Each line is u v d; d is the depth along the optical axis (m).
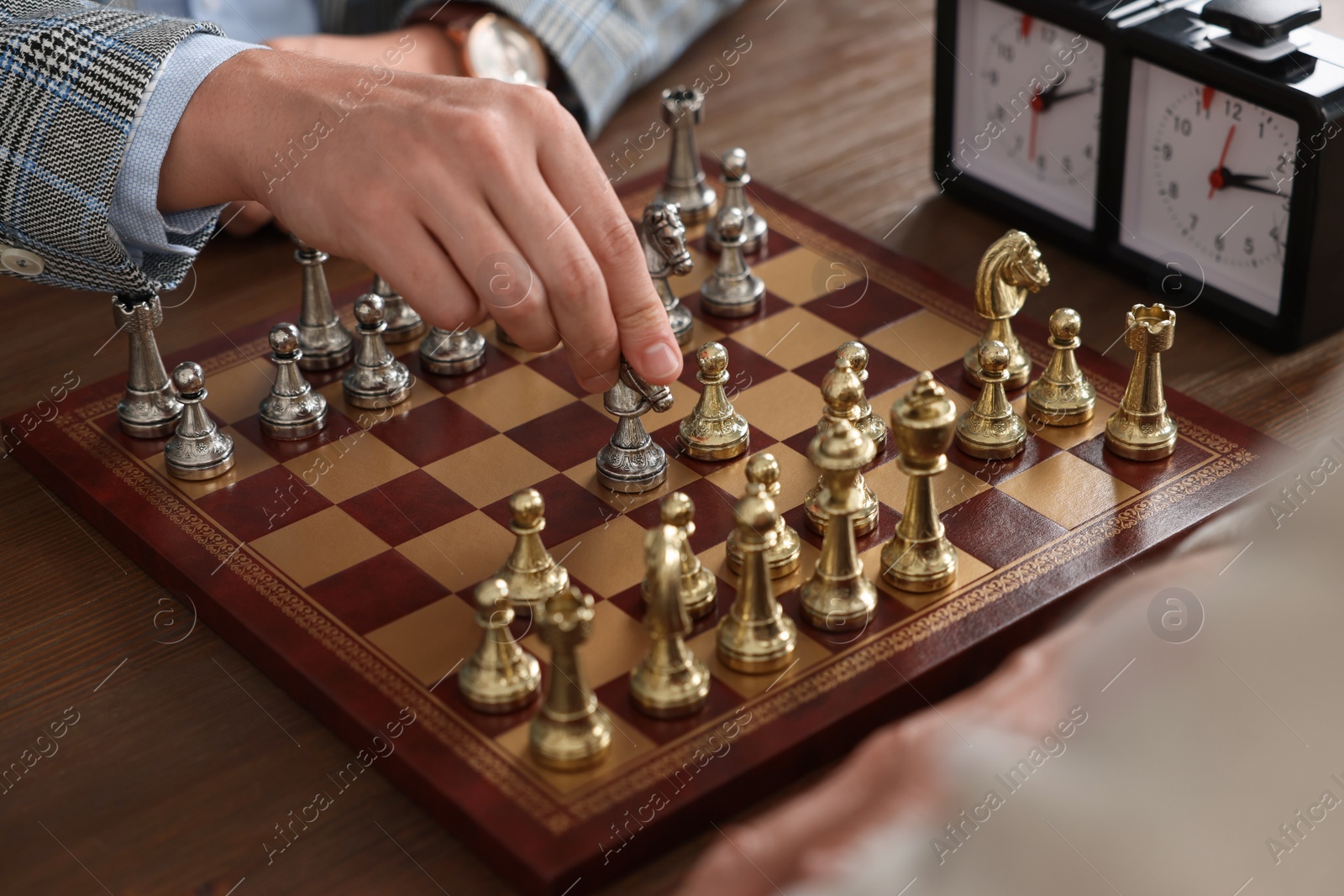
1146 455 1.28
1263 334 1.44
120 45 1.28
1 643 1.15
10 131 1.27
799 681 1.05
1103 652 1.11
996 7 1.60
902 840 0.98
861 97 1.95
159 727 1.07
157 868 0.95
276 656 1.09
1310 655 1.10
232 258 1.67
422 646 1.10
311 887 0.94
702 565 1.17
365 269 1.64
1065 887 0.96
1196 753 1.05
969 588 1.14
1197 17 1.47
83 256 1.30
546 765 0.99
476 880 0.95
